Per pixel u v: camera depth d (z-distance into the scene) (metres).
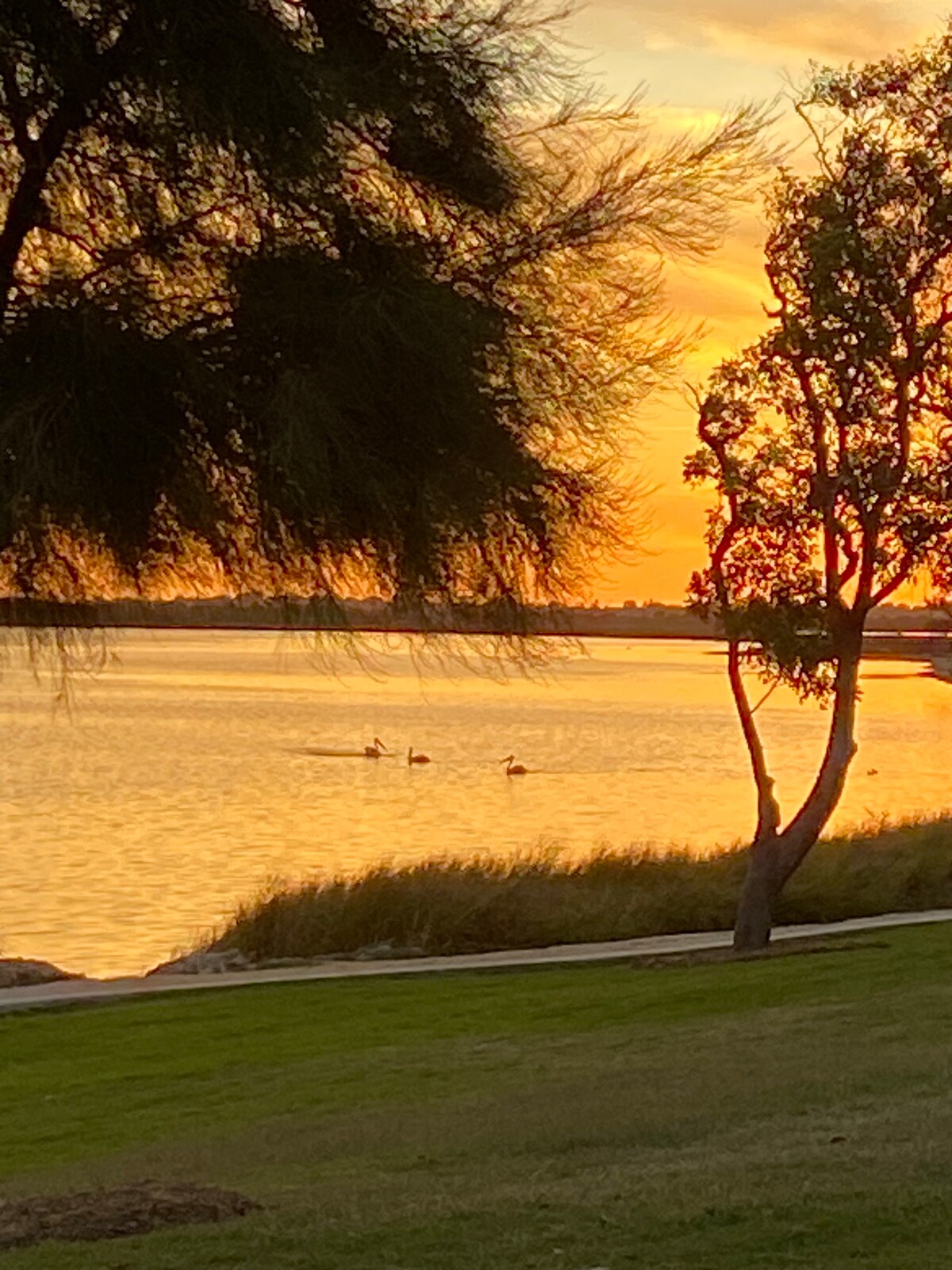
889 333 25.42
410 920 32.38
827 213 25.25
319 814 66.44
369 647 9.17
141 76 8.62
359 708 165.25
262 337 8.74
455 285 9.30
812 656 27.45
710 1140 12.84
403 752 103.56
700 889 35.09
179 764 90.75
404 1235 9.36
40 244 9.38
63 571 8.96
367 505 8.70
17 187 9.00
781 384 26.19
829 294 25.23
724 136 9.69
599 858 37.81
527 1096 16.42
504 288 9.44
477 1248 8.98
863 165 25.61
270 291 8.70
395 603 9.13
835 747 28.47
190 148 8.77
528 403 9.42
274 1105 17.81
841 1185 10.11
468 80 9.24
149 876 46.59
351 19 9.14
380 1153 13.74
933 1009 19.97
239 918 32.78
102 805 68.31
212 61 8.57
